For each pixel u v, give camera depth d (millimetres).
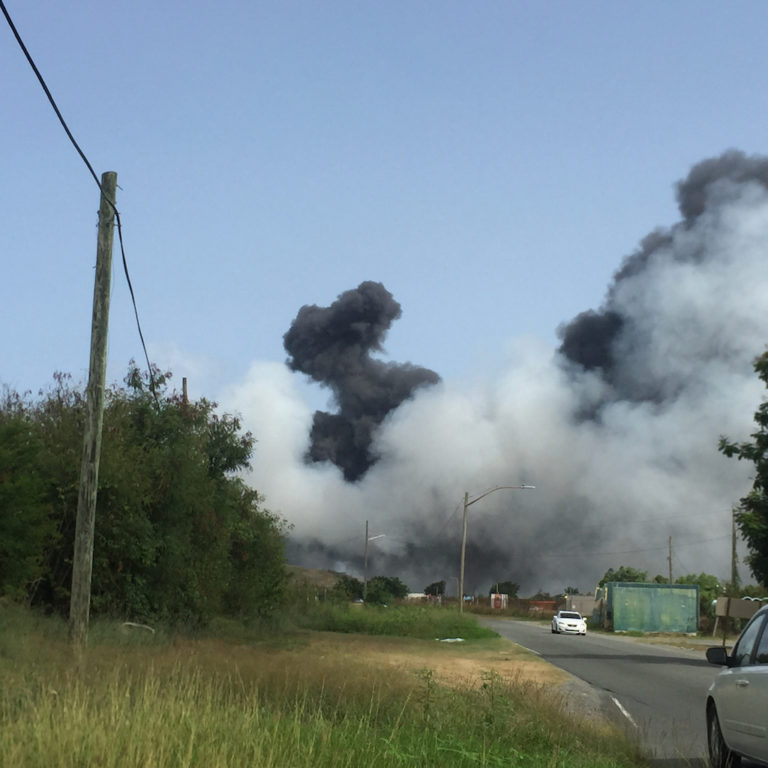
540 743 10156
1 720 7648
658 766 10398
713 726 10297
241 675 12695
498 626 65500
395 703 11219
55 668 11719
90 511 16625
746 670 9242
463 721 10531
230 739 7176
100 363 16781
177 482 28641
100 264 16750
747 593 70688
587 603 101000
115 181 16781
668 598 71062
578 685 20578
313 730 8297
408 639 39500
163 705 7945
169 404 32906
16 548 21219
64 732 6566
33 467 23906
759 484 30156
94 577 26000
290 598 48688
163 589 27875
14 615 19828
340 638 36438
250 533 37375
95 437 16750
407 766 7645
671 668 27188
